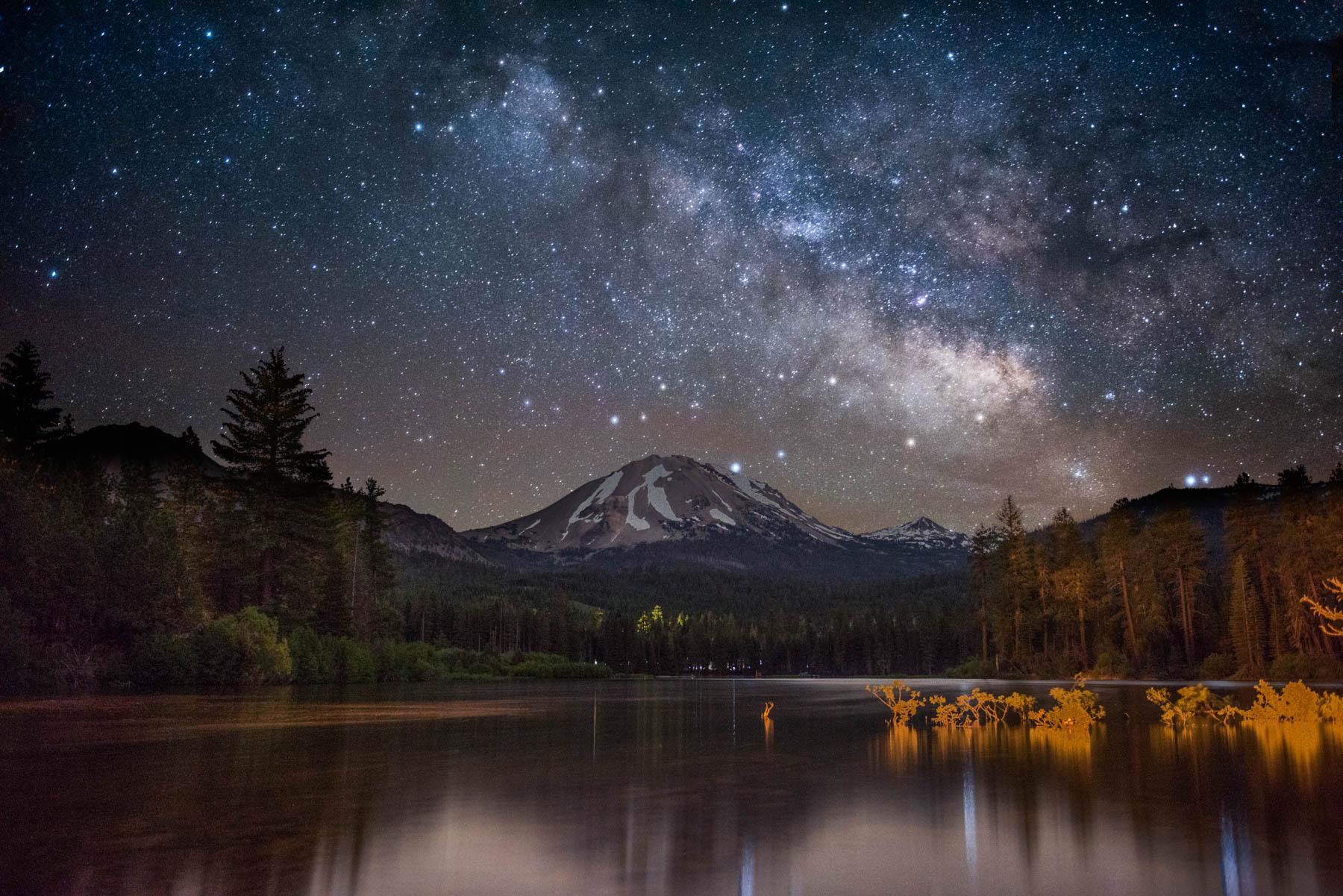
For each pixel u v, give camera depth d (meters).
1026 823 10.38
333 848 9.00
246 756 17.56
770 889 7.37
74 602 47.06
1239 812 10.96
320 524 66.50
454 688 58.94
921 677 103.44
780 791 13.14
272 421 63.84
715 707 39.06
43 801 12.04
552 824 10.39
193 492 73.56
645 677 132.50
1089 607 82.12
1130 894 7.22
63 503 50.22
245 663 52.00
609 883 7.59
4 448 61.50
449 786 13.65
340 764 16.33
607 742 21.05
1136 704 35.78
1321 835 9.58
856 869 8.08
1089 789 12.99
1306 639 64.56
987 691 53.09
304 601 64.06
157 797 12.38
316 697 41.62
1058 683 70.62
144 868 8.06
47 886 7.42
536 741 21.33
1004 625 90.31
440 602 134.25
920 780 14.27
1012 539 90.62
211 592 62.97
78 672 44.53
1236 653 66.88
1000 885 7.51
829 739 21.83
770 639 176.38
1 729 23.41
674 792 13.06
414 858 8.54
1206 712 27.77
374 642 75.00
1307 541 65.12
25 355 67.19
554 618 146.62
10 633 40.94
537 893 7.23
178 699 37.72
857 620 168.00
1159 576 78.69
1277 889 7.36
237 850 8.87
